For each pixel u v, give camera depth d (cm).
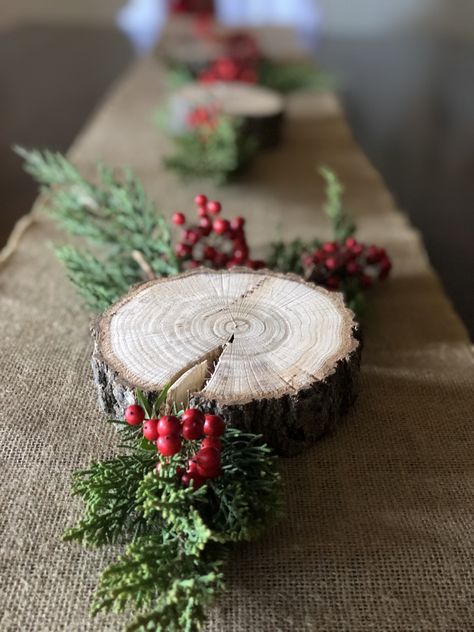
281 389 33
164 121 82
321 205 66
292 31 138
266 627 28
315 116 91
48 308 48
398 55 124
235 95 82
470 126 91
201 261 46
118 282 44
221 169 67
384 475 35
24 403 39
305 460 36
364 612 29
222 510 29
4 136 82
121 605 26
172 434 28
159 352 34
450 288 55
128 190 50
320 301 38
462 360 44
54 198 54
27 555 31
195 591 25
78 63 114
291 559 31
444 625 29
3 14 155
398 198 71
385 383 42
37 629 28
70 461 35
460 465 36
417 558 31
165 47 120
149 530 30
